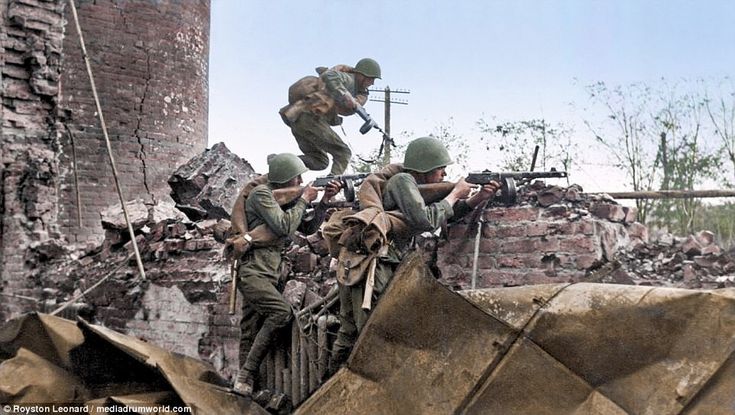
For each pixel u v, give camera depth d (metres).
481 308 4.82
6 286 12.76
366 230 5.45
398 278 5.04
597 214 6.98
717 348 4.29
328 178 7.96
